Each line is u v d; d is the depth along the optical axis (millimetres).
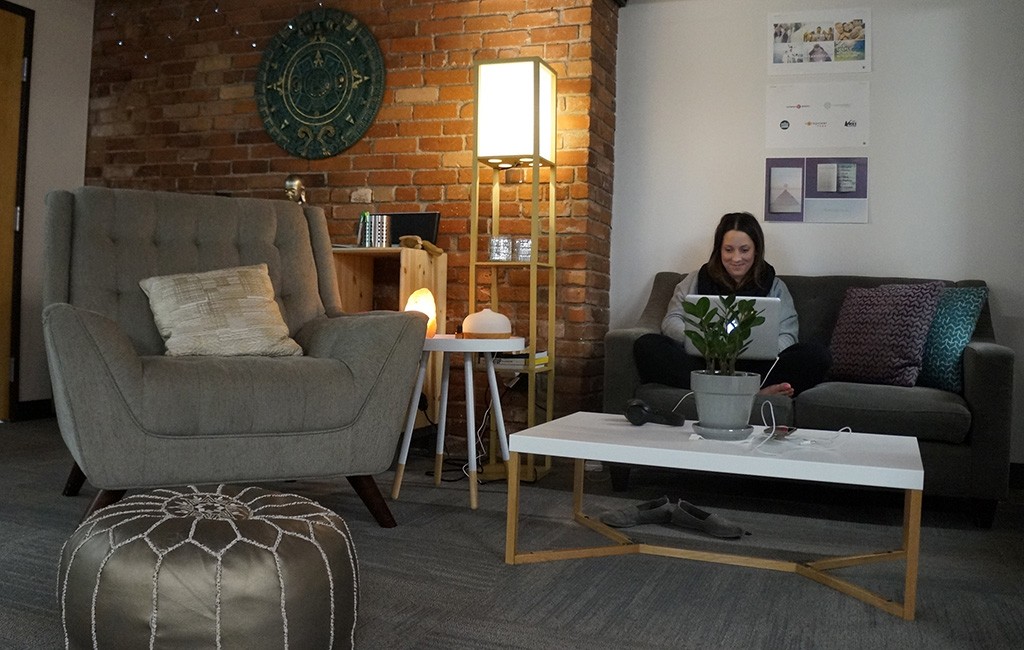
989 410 2598
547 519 2588
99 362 2145
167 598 1321
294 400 2295
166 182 4457
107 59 4574
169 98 4453
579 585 1963
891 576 2094
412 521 2520
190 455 2232
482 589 1920
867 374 3031
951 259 3527
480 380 3797
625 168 3941
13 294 4340
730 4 3787
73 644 1381
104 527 1411
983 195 3492
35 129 4430
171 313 2562
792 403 2783
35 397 4453
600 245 3807
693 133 3838
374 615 1740
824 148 3670
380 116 4023
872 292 3201
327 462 2361
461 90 3893
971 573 2137
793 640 1661
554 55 3693
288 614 1363
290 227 2979
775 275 3355
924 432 2631
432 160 3939
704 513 2561
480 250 3844
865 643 1653
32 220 4430
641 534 2443
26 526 2326
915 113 3566
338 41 4098
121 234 2699
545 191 3707
